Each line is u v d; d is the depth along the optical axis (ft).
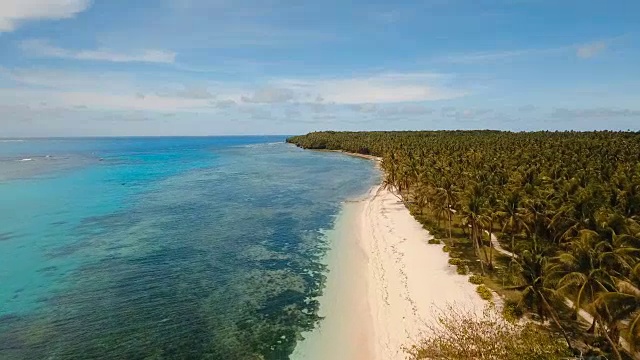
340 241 209.15
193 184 397.19
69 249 195.52
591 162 271.69
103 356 110.63
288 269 171.53
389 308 134.41
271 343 116.67
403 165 304.91
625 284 93.35
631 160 286.87
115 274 165.89
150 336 120.47
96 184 395.14
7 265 174.70
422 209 258.37
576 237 142.92
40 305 139.13
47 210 277.44
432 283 150.30
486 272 157.38
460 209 189.78
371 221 245.45
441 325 120.06
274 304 140.15
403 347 111.45
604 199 171.53
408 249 188.55
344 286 153.69
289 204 300.40
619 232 135.03
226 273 167.43
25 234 219.82
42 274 165.48
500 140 542.98
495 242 192.13
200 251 193.88
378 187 372.58
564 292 106.32
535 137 591.78
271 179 432.25
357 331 122.01
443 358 99.35
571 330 113.50
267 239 213.05
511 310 120.57
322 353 111.45
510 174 236.02
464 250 183.93
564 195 174.81
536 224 165.99
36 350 112.98
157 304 140.15
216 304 140.36
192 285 155.63
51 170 515.50
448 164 294.87
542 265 115.14
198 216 262.06
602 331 104.01
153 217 258.78
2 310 135.74
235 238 214.69
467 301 135.03
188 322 128.47
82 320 129.39
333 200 315.58
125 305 139.33
